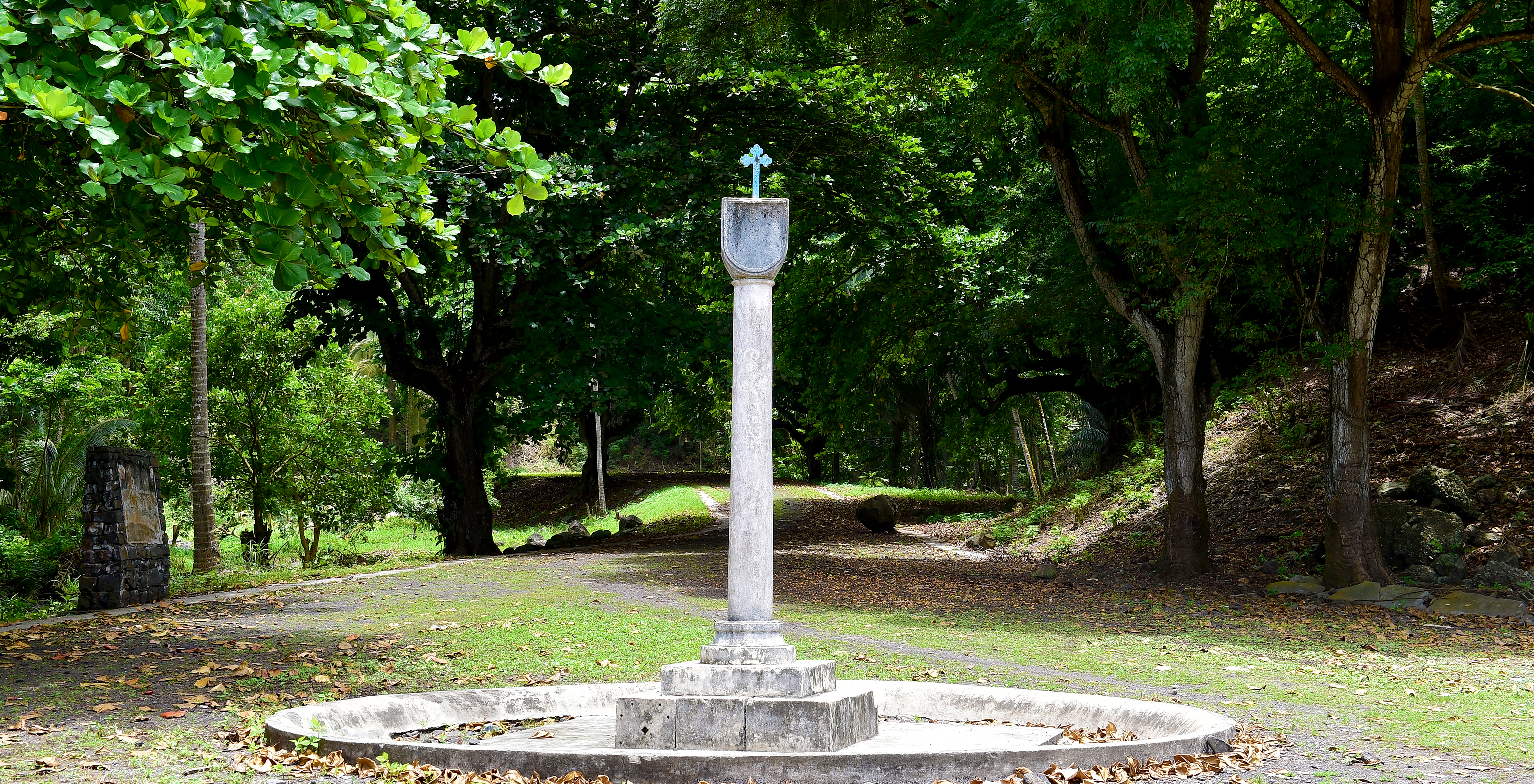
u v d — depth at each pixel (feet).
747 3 57.11
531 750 17.97
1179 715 21.56
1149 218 48.93
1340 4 54.54
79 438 79.61
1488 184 76.23
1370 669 32.22
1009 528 80.94
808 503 120.16
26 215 32.07
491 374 77.30
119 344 69.05
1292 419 70.69
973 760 17.76
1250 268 52.26
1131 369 88.17
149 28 19.12
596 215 65.57
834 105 72.43
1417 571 51.52
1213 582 54.13
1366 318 50.62
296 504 84.89
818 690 20.56
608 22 71.67
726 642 20.56
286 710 21.42
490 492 167.43
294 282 21.42
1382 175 48.85
